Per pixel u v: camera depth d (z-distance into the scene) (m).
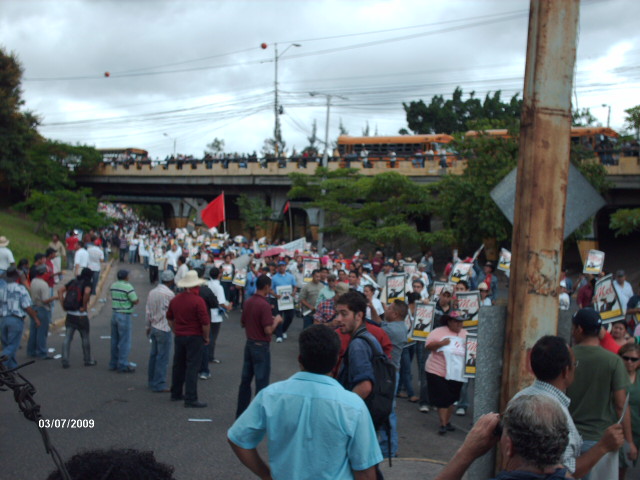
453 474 2.82
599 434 4.70
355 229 32.31
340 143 44.34
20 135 52.09
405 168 39.19
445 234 28.69
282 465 3.33
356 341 5.22
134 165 58.22
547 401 2.57
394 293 13.29
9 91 51.25
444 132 63.94
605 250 35.38
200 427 8.08
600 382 4.76
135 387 10.05
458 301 9.71
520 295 4.09
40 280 12.15
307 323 14.04
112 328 11.24
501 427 2.83
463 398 9.33
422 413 9.36
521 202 4.15
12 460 6.67
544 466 2.49
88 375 10.75
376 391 5.04
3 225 42.81
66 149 58.66
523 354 4.07
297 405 3.36
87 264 21.00
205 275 20.62
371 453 3.34
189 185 54.22
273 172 48.22
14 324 10.68
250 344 8.28
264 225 47.94
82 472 1.88
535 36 4.11
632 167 30.25
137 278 31.75
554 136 4.09
